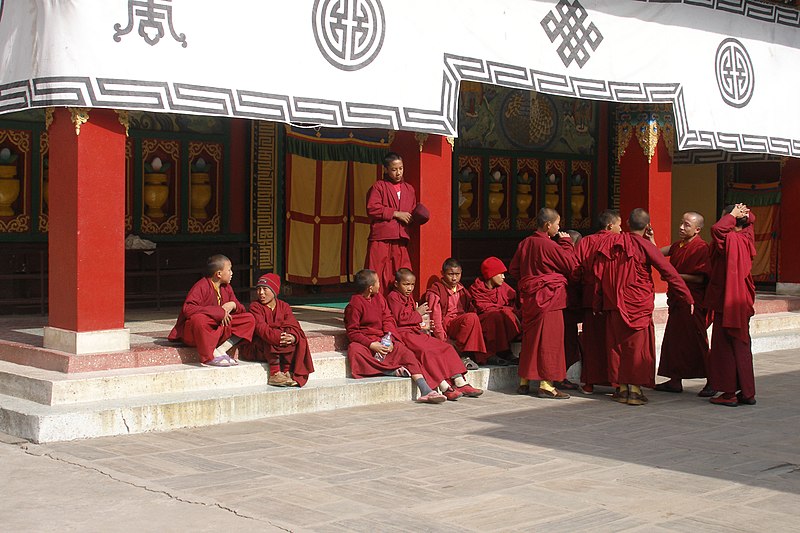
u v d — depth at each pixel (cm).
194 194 1281
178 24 798
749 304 920
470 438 752
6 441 712
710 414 876
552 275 948
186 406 771
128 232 1222
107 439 725
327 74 888
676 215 1872
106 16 766
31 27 779
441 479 625
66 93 754
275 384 843
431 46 966
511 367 1005
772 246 1736
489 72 1011
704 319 973
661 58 1173
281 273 1354
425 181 1023
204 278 852
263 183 1330
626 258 916
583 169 1669
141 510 545
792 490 611
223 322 836
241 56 832
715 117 1238
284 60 859
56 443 708
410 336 927
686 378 991
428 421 816
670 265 918
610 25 1122
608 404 922
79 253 791
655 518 547
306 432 762
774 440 762
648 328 918
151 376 787
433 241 1029
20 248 1146
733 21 1258
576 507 566
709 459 695
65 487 590
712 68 1232
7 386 789
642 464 676
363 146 1441
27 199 1158
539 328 945
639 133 1249
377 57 924
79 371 783
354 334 912
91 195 795
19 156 1155
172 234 1260
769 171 1747
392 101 936
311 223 1386
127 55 775
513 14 1032
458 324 973
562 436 767
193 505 555
